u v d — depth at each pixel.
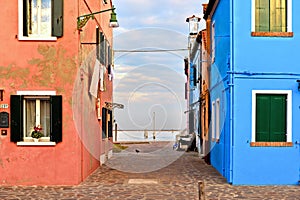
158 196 12.35
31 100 14.46
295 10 14.59
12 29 14.28
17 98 14.12
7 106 14.20
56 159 14.21
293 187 13.91
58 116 14.13
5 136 14.16
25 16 14.32
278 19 14.67
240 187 13.88
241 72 14.43
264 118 14.48
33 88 14.23
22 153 14.16
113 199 11.95
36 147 14.20
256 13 14.66
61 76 14.23
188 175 16.73
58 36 14.23
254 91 14.44
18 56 14.25
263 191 13.13
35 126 14.44
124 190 13.34
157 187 13.89
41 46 14.27
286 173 14.41
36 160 14.20
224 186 14.08
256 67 14.49
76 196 12.35
